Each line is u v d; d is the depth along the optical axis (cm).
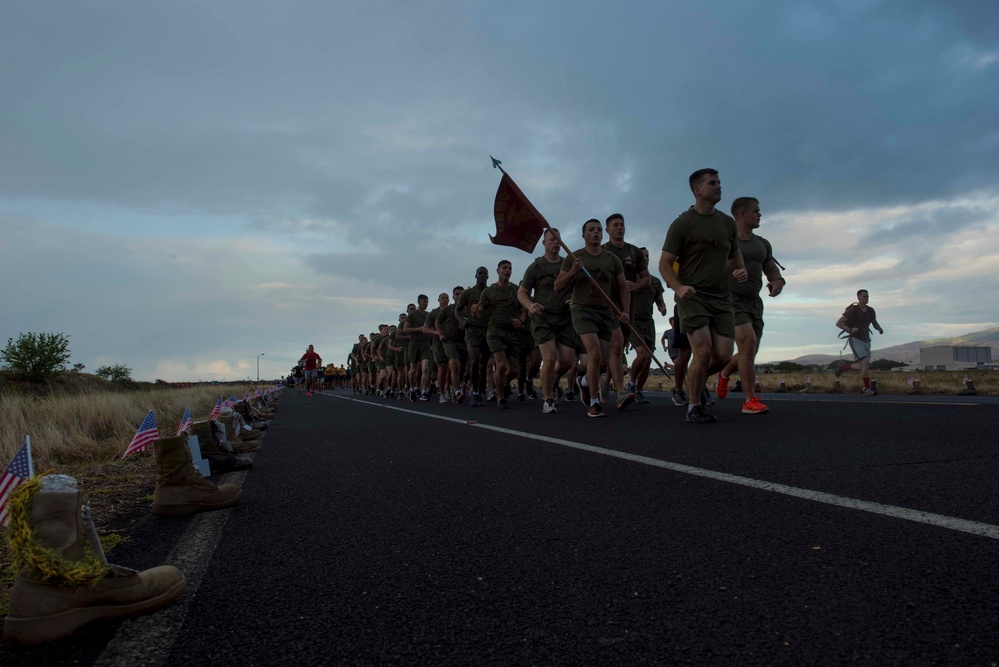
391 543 255
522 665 148
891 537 228
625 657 149
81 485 424
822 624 162
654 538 243
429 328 1397
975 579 186
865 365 1220
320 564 232
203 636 173
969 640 150
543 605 183
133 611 186
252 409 852
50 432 607
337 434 702
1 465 497
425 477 399
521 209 834
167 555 253
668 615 172
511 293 1053
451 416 904
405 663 152
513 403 1216
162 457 330
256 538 274
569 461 430
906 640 151
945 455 394
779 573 199
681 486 332
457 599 191
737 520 262
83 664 158
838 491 303
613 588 194
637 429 611
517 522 277
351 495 356
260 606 193
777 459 400
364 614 183
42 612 172
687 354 889
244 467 476
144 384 2923
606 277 811
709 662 145
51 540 178
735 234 655
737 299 745
